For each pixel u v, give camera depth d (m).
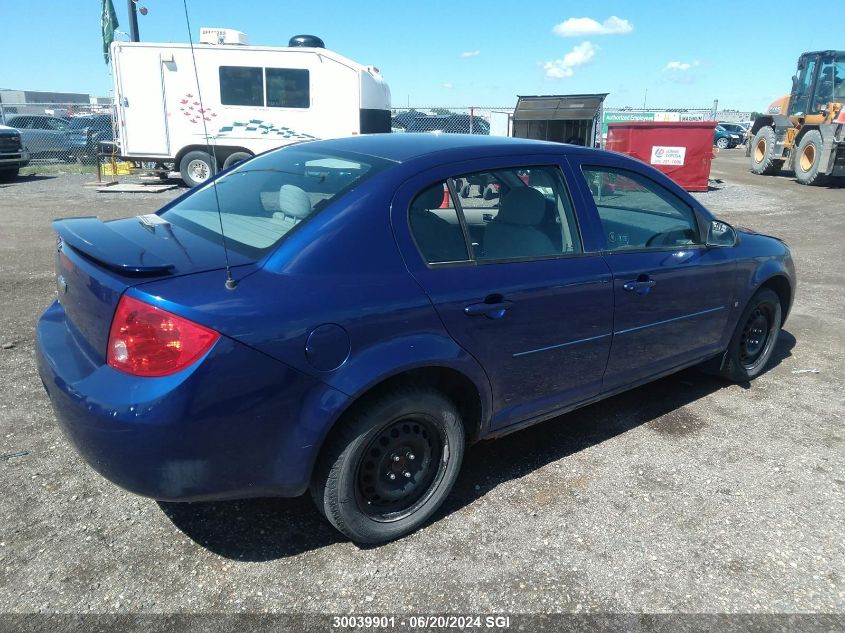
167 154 14.82
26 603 2.28
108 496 2.92
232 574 2.48
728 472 3.32
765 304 4.39
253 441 2.24
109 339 2.20
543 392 3.17
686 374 4.71
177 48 14.19
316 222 2.48
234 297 2.19
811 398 4.27
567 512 2.95
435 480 2.81
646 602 2.41
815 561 2.66
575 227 3.24
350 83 14.35
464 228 2.83
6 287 6.23
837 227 11.46
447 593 2.42
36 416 3.58
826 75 17.98
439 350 2.60
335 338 2.33
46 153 19.31
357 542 2.67
